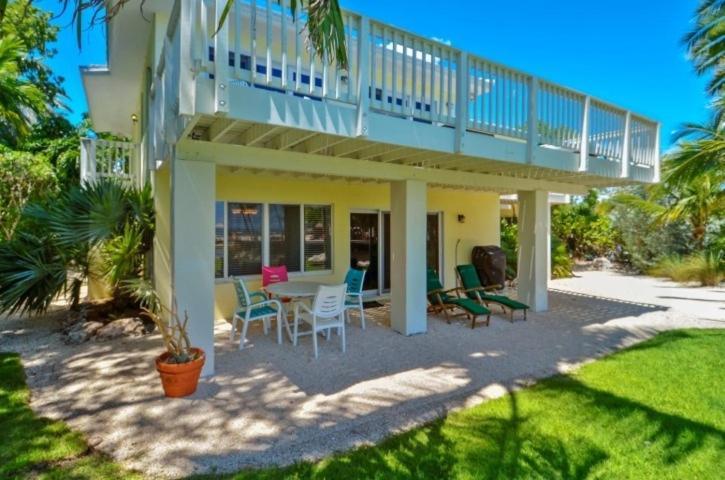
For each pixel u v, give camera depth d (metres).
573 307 8.79
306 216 8.52
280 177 7.81
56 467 2.78
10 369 4.62
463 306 7.08
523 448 3.04
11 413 3.56
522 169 6.61
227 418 3.54
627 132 7.43
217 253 7.46
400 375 4.62
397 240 6.55
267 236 8.01
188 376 3.95
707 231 13.88
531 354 5.41
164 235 6.20
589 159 6.85
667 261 14.05
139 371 4.62
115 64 8.13
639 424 3.41
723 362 4.99
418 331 6.50
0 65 6.91
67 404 3.77
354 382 4.40
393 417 3.57
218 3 3.38
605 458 2.92
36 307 6.07
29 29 11.28
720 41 7.72
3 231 9.89
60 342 5.69
